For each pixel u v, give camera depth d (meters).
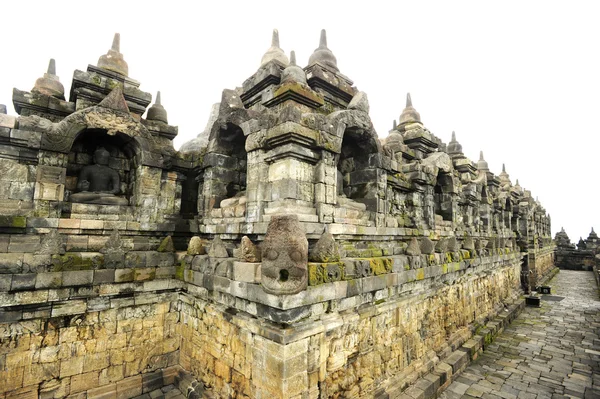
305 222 7.70
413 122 16.73
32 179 8.68
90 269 8.05
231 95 10.39
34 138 8.48
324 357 6.63
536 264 33.09
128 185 11.20
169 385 9.08
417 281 10.06
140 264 8.95
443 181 16.17
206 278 8.11
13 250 7.93
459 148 19.84
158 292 9.30
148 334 9.08
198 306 8.63
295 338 5.96
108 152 10.84
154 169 10.61
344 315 7.22
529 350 13.86
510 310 19.17
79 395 7.84
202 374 8.34
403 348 9.30
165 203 10.98
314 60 12.18
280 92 9.67
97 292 8.16
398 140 14.49
